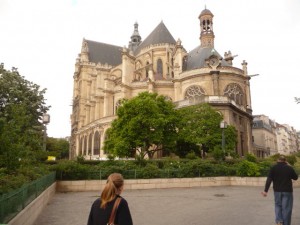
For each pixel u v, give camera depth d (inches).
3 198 293.4
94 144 2615.7
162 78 2807.6
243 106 2207.2
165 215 488.7
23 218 366.6
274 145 4227.4
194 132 1534.2
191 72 2293.3
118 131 1556.3
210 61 2224.4
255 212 503.8
